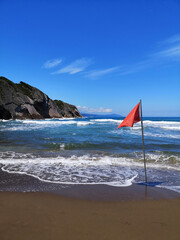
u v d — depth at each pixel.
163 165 5.96
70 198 3.21
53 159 6.53
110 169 5.41
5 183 4.03
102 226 2.23
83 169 5.36
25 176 4.59
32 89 63.34
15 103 49.00
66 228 2.16
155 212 2.67
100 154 7.59
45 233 2.03
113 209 2.77
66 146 9.34
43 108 65.94
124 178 4.56
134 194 3.46
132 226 2.24
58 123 31.92
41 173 4.89
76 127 23.05
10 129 18.89
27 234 2.00
